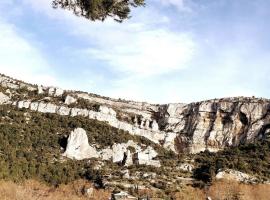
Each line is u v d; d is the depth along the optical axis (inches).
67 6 1200.8
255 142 6230.3
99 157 6299.2
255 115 7470.5
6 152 5147.6
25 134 6156.5
